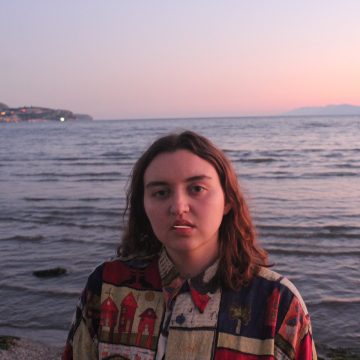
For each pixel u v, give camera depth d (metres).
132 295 1.50
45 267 9.28
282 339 1.39
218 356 1.36
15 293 7.87
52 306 7.33
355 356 5.60
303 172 27.22
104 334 1.49
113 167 33.28
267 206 16.08
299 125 118.56
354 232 12.03
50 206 17.22
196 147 1.45
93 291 1.57
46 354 5.78
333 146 49.22
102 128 136.62
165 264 1.49
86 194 20.36
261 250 1.60
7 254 10.37
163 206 1.41
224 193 1.50
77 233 12.41
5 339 6.13
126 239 1.66
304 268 8.95
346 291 7.63
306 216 14.23
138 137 77.19
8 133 113.44
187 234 1.38
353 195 18.38
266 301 1.41
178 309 1.42
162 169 1.42
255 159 35.53
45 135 96.69
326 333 6.23
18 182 25.53
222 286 1.43
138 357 1.42
